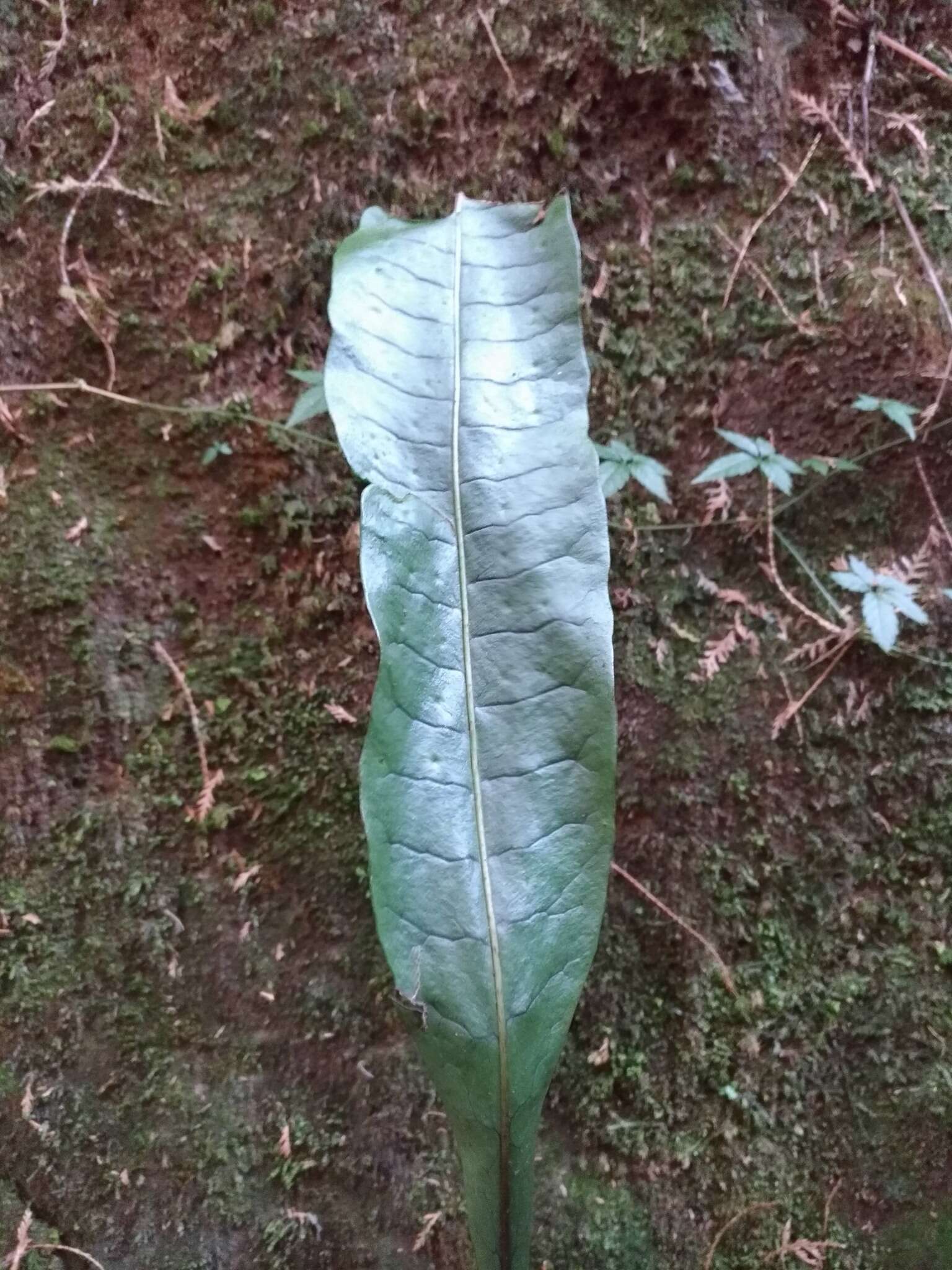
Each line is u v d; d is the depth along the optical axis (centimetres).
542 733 24
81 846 38
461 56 41
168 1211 35
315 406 36
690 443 40
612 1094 36
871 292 40
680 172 41
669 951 37
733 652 39
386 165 41
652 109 41
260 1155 36
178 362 41
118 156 42
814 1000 36
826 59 41
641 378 41
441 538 24
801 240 41
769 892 37
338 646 40
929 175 41
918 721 38
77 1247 35
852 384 39
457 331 26
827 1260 34
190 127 42
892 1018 36
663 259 41
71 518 40
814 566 39
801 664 38
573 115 41
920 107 41
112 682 39
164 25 42
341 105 41
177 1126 36
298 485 40
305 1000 37
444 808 23
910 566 38
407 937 23
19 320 41
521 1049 23
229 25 42
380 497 24
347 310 26
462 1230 35
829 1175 35
